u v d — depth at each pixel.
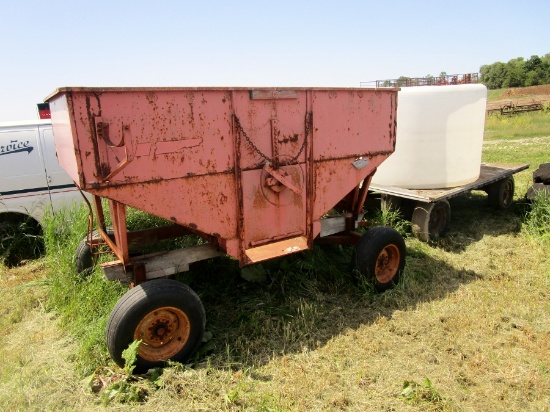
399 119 6.57
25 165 6.10
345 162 4.47
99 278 4.42
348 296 4.71
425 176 6.64
